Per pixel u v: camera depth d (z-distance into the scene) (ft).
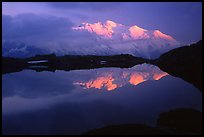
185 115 138.82
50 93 244.83
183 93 205.46
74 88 278.05
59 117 150.92
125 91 239.71
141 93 223.30
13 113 163.02
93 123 135.64
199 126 118.52
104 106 177.58
